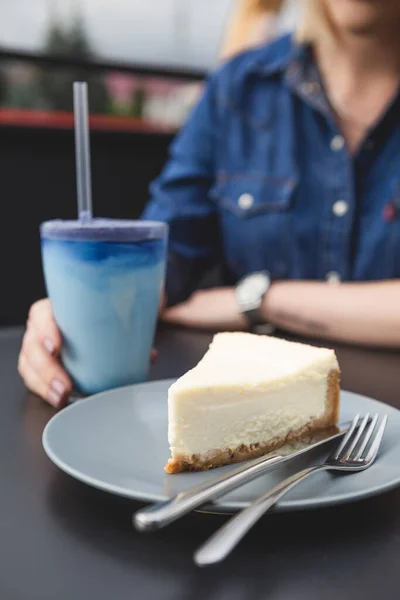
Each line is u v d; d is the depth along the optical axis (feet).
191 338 3.48
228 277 5.44
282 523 1.48
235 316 3.91
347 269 4.96
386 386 2.62
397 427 1.97
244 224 5.13
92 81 6.98
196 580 1.25
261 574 1.27
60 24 6.72
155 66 7.22
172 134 7.33
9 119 6.59
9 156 6.56
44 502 1.59
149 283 2.34
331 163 4.95
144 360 2.45
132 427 1.97
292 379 2.04
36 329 2.49
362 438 1.88
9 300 6.84
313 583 1.24
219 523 1.47
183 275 4.69
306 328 3.69
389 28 4.67
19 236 6.78
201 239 5.09
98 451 1.75
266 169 5.12
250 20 7.32
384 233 4.82
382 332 3.45
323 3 4.84
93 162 6.97
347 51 4.89
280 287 3.96
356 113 4.99
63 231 2.20
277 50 5.38
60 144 6.79
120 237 2.22
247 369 2.07
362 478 1.59
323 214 4.97
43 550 1.36
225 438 1.92
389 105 4.69
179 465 1.76
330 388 2.16
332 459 1.70
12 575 1.27
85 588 1.22
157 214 4.99
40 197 6.79
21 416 2.25
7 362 2.98
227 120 5.27
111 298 2.27
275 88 5.18
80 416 1.98
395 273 4.85
